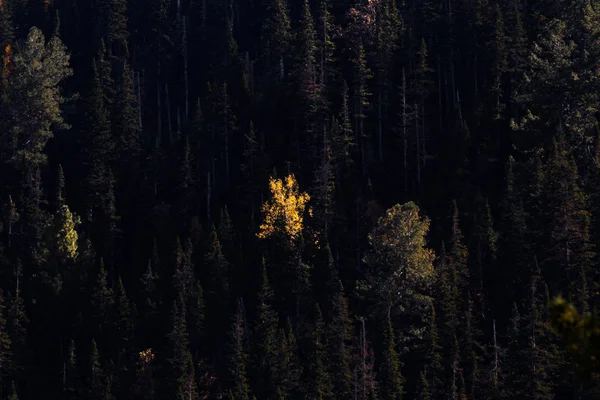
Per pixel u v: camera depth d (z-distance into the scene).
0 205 185.75
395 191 173.38
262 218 167.75
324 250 148.38
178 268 152.38
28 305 158.25
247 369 133.38
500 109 180.25
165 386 133.00
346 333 132.88
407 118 180.12
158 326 146.75
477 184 167.50
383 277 142.50
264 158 177.50
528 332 120.00
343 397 128.25
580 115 161.25
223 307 146.50
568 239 135.75
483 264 145.62
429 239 156.38
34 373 147.00
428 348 131.38
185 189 183.12
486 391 123.25
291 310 146.00
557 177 138.38
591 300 128.50
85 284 159.88
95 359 138.38
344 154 176.50
